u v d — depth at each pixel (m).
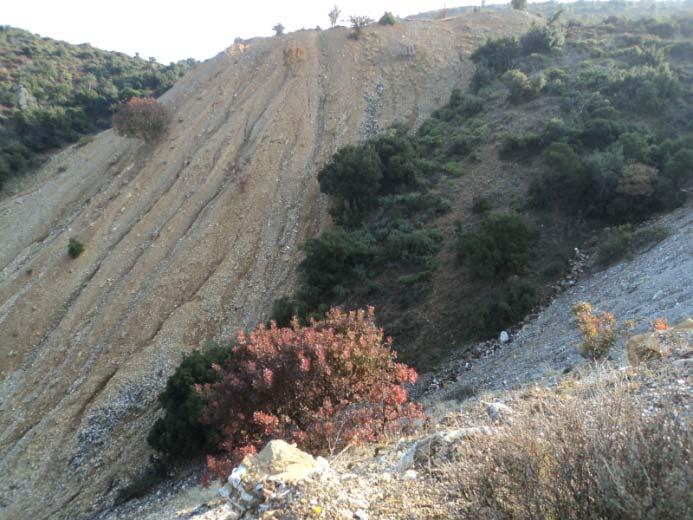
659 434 3.42
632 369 7.38
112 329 31.92
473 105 42.25
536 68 47.16
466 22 64.31
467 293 22.86
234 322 29.58
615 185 25.27
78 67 95.25
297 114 51.31
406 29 64.25
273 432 8.13
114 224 42.97
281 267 32.97
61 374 29.61
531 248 24.47
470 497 4.13
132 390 26.11
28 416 27.44
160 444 20.31
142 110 53.12
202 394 9.77
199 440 19.66
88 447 23.73
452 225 28.38
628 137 28.73
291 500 4.90
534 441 3.97
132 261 38.06
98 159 55.28
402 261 26.69
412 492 4.91
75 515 20.17
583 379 8.75
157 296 33.47
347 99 52.62
